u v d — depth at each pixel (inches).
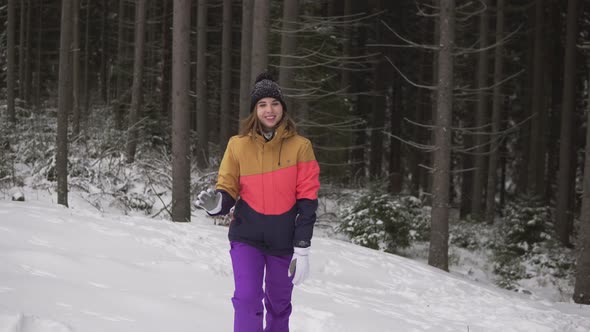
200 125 715.4
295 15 503.5
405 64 1063.6
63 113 413.7
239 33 1006.4
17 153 565.3
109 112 778.2
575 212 948.6
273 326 131.1
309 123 632.4
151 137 679.1
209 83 1021.8
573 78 719.7
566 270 542.6
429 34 997.8
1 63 1111.0
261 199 121.8
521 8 803.4
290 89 502.9
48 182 510.6
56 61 1177.4
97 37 1175.6
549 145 944.3
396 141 1106.7
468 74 947.3
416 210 590.9
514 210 627.8
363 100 1090.1
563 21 908.6
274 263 125.0
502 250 593.6
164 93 930.7
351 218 520.1
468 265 563.2
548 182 948.6
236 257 122.8
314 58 666.2
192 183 576.7
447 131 437.1
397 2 1037.2
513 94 964.6
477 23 906.7
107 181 534.6
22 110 740.7
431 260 441.4
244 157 122.3
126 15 1058.1
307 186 122.1
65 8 409.4
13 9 746.8
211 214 119.3
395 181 1007.0
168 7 1043.3
